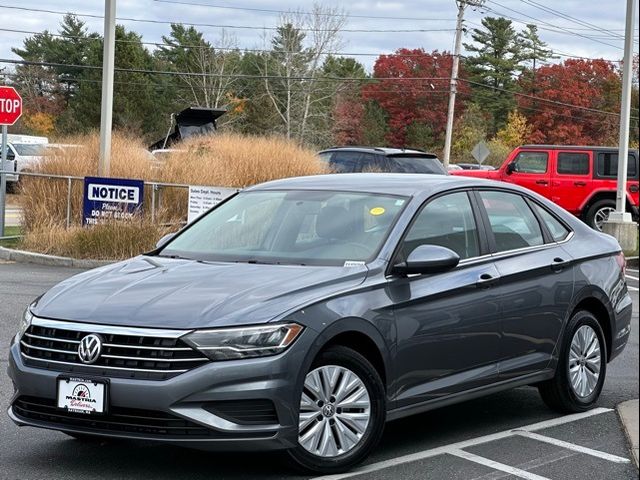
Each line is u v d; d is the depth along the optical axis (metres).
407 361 6.29
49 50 84.00
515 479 5.99
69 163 19.27
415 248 6.57
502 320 6.96
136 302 5.77
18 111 18.98
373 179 7.33
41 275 15.20
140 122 69.31
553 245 7.65
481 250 7.02
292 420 5.60
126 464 6.15
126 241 16.69
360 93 84.75
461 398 6.71
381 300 6.15
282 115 70.62
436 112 83.94
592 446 6.80
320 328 5.73
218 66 76.00
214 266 6.41
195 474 5.95
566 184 24.52
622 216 22.66
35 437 6.75
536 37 89.81
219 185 19.55
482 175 25.39
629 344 11.30
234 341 5.48
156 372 5.45
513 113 86.19
